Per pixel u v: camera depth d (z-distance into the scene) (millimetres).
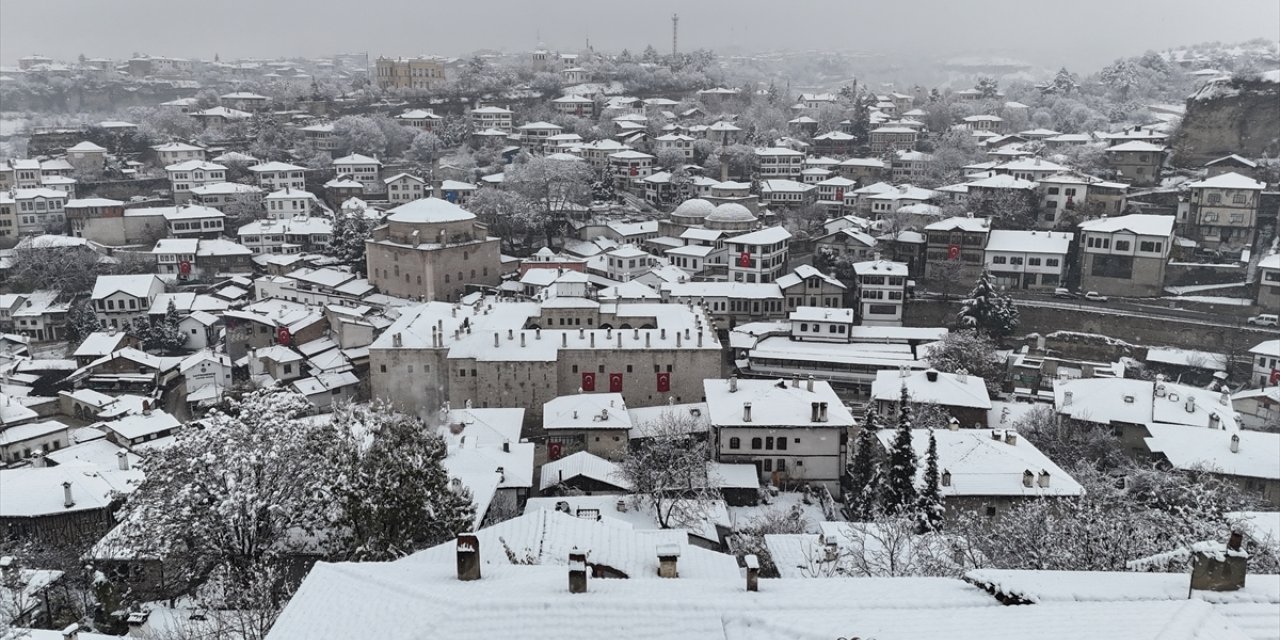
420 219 163500
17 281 179250
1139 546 44875
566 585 27594
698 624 24281
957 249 154000
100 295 162750
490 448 81500
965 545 51375
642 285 147875
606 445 94938
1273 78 187000
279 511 48406
